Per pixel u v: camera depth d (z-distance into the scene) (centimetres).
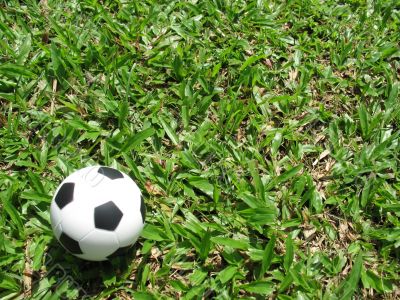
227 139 50
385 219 46
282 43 60
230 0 65
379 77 59
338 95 56
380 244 45
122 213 34
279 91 56
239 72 56
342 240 45
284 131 51
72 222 33
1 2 57
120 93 52
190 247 42
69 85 51
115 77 53
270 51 60
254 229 44
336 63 59
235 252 42
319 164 50
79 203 33
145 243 41
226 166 47
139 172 45
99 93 51
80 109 50
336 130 52
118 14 59
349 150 51
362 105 53
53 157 46
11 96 49
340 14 66
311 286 40
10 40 54
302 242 44
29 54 54
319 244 44
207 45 58
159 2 62
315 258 43
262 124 52
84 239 34
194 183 45
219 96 54
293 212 46
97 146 48
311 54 60
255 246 42
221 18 63
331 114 54
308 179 47
